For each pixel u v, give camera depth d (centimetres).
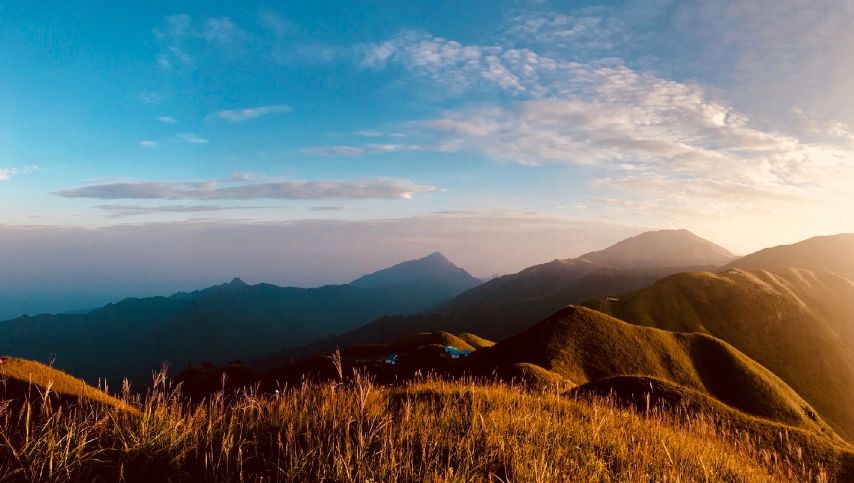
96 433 652
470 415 891
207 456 647
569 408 1098
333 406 834
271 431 759
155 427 660
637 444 896
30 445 560
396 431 748
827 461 1329
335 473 596
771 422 1616
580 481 677
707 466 862
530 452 720
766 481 930
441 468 639
